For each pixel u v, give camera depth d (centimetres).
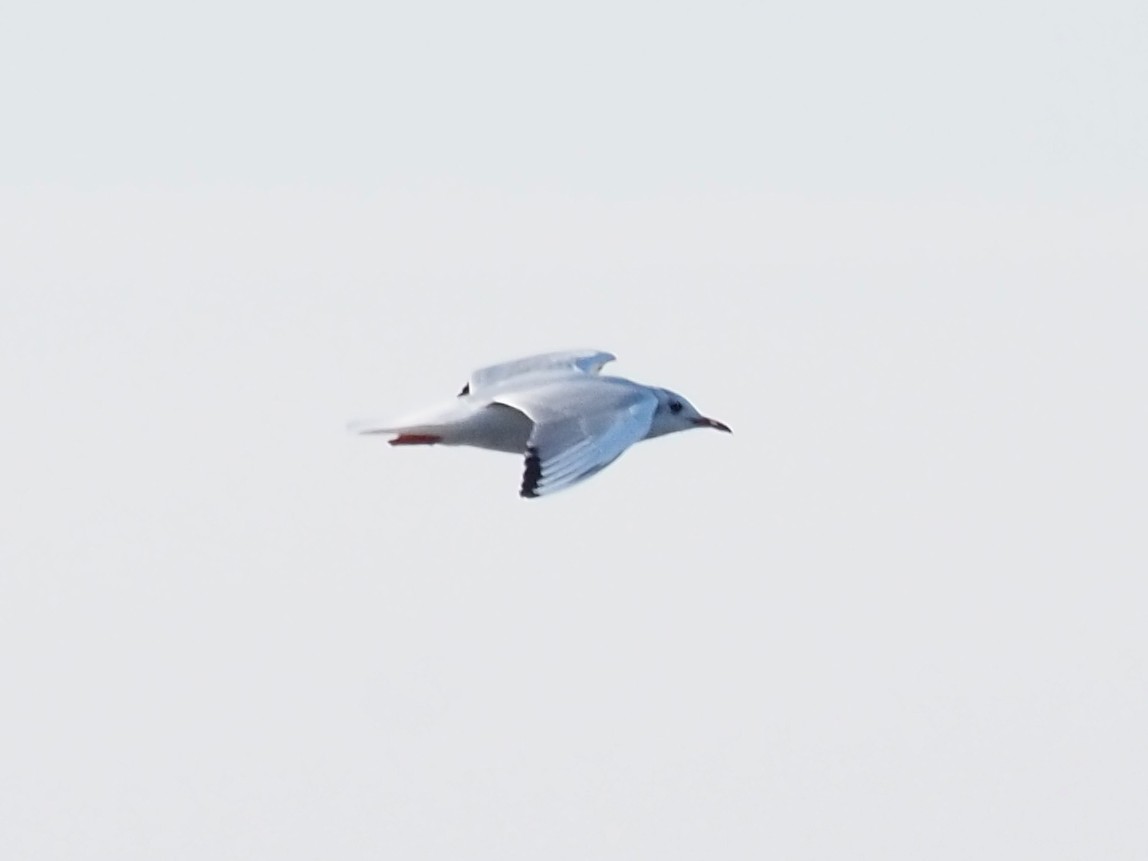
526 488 1698
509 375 1917
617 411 1744
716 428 2069
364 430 1912
